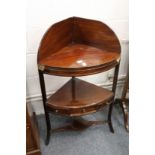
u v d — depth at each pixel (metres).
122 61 1.83
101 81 1.89
